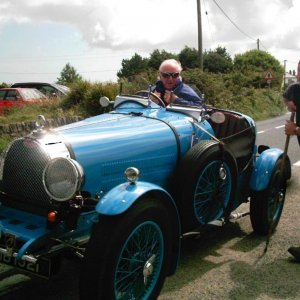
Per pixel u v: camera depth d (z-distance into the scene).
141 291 3.15
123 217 2.88
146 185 3.08
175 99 4.43
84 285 2.82
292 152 10.23
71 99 14.24
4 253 3.03
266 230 4.80
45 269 2.93
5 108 13.77
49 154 3.12
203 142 3.88
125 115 4.14
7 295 3.46
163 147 3.79
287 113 26.28
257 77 35.62
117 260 2.86
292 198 6.32
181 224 3.82
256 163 4.77
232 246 4.53
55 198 2.99
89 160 3.28
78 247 3.05
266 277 3.81
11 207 3.32
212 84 20.59
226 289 3.59
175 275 3.83
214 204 4.06
